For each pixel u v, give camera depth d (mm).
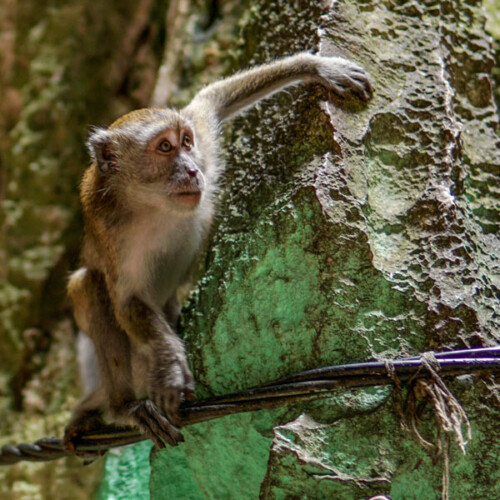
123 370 8336
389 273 6590
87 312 8945
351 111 7176
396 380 6207
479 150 7754
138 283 8148
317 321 6633
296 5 8523
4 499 12578
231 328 7027
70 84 15320
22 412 13914
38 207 14906
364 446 6301
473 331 6348
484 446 6344
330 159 6793
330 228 6551
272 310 6840
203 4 11664
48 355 14383
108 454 9875
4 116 15594
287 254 6738
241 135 8648
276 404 6516
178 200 7938
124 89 15719
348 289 6562
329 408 6422
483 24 8359
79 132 15281
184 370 7328
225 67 9906
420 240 6723
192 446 7258
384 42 7734
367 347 6492
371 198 6914
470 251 6637
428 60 7613
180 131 8102
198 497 7797
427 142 7141
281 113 8016
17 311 14438
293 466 6191
